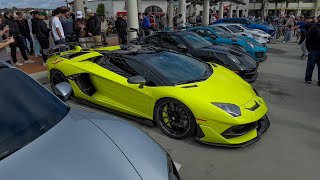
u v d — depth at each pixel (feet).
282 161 9.77
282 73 23.49
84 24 25.31
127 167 5.15
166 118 11.27
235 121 9.64
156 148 6.18
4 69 7.20
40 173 4.68
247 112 10.10
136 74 12.15
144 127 12.25
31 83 7.32
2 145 5.43
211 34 29.07
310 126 12.71
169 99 10.77
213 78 12.03
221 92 10.80
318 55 18.89
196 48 20.84
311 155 10.17
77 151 5.31
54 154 5.16
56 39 22.34
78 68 14.06
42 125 6.12
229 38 28.45
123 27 33.81
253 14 165.27
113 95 12.86
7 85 6.82
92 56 14.33
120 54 13.20
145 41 23.07
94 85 13.66
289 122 13.15
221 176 8.90
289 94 17.57
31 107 6.57
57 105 7.04
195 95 10.37
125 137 6.16
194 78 11.88
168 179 5.31
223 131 9.86
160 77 11.48
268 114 14.19
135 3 29.68
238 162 9.68
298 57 31.99
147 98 11.44
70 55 15.67
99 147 5.53
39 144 5.44
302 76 22.45
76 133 5.90
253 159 9.87
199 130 10.27
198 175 8.95
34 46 27.84
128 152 5.61
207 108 9.93
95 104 13.80
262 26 53.47
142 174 5.10
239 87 11.75
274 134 11.86
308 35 18.99
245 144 10.20
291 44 45.70
